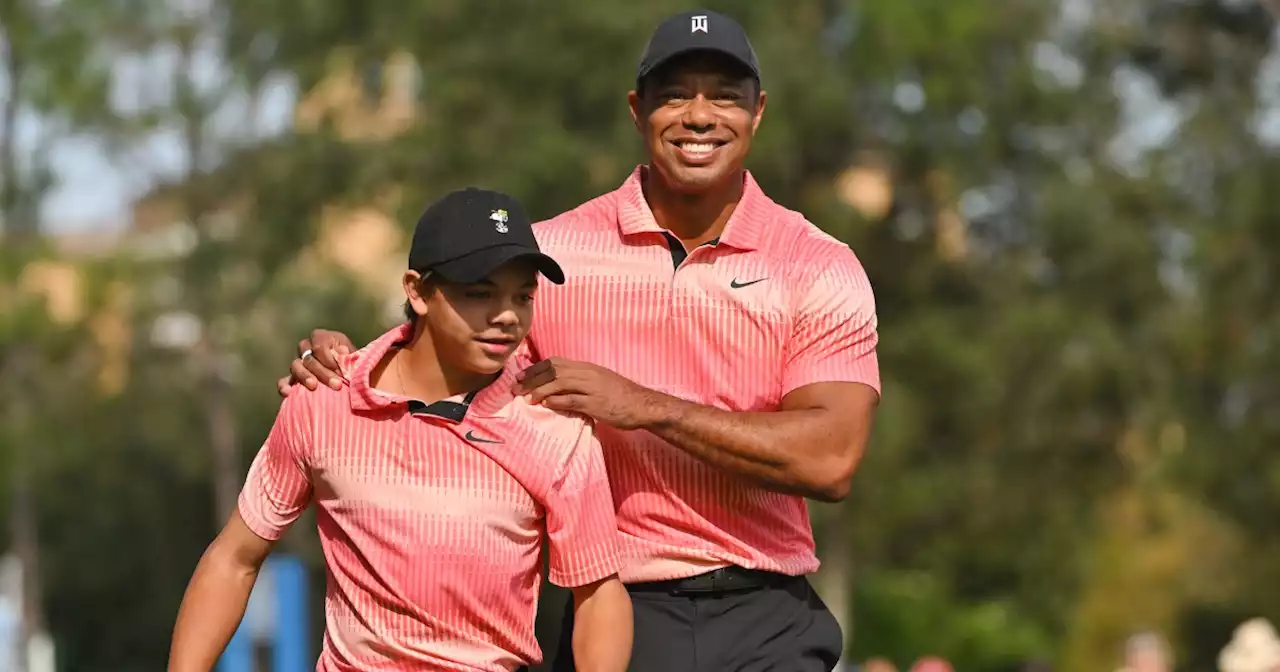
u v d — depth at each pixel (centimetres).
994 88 8806
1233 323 9231
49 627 12162
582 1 8106
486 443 1522
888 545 9244
